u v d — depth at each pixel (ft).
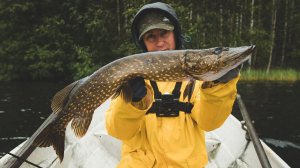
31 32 61.98
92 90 7.04
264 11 74.90
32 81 57.82
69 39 61.98
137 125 7.85
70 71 61.31
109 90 7.00
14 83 54.34
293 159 18.10
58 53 59.72
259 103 33.14
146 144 8.41
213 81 6.90
